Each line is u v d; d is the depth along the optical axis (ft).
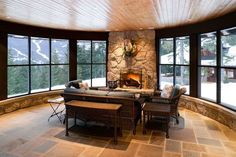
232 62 15.11
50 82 23.43
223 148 11.43
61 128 14.62
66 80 24.80
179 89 15.70
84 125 15.28
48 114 18.21
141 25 19.95
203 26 17.89
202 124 15.66
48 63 23.21
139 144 12.00
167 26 20.54
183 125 15.48
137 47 23.45
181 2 12.03
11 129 14.30
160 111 13.17
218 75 16.52
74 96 14.16
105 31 24.39
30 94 21.25
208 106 17.20
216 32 16.52
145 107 14.12
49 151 11.00
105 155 10.60
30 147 11.46
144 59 23.26
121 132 13.52
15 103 19.33
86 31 24.49
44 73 22.95
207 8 13.46
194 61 19.38
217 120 16.33
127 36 23.76
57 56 23.97
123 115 13.38
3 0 11.80
